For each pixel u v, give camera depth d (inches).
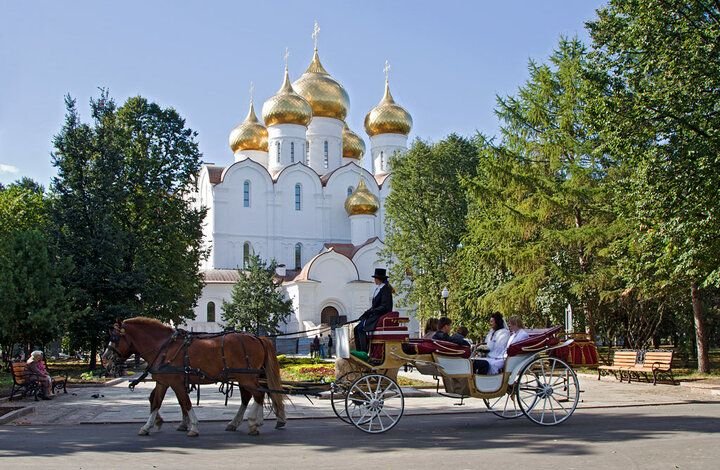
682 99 822.5
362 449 454.3
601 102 872.9
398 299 2345.0
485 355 610.2
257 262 2330.2
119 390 944.3
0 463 405.1
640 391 840.3
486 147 1322.6
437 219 2037.4
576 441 471.5
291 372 1154.0
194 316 1804.9
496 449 446.9
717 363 1437.0
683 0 832.9
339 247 2891.2
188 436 518.3
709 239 842.8
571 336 618.2
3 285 1155.3
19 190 2084.2
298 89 3257.9
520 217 1246.9
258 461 413.1
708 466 383.9
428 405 708.7
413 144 2149.4
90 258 1339.8
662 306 1358.3
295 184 3034.0
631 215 956.0
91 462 409.7
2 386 995.3
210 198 2925.7
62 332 1282.0
